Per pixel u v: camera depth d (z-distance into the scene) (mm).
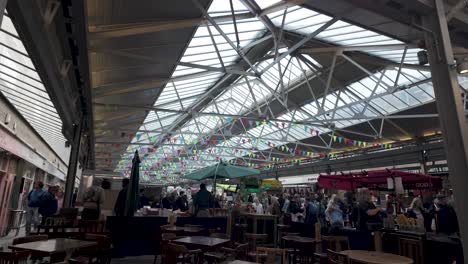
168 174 42094
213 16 8086
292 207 13703
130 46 7758
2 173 10461
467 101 13039
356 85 14703
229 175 10328
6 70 6812
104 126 16500
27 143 11344
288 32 10750
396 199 10188
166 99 14695
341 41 10688
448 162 4707
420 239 6273
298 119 19875
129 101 12836
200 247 5816
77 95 7965
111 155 28875
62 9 4441
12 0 3379
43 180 16406
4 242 9688
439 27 5164
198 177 10844
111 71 9125
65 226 7086
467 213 4379
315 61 13094
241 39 10398
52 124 11758
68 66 6172
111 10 6051
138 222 8531
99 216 8141
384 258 4840
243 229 9484
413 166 17188
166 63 9039
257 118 15023
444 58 4996
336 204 8734
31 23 3918
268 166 32281
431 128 16047
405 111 15430
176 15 6754
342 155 22984
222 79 13391
